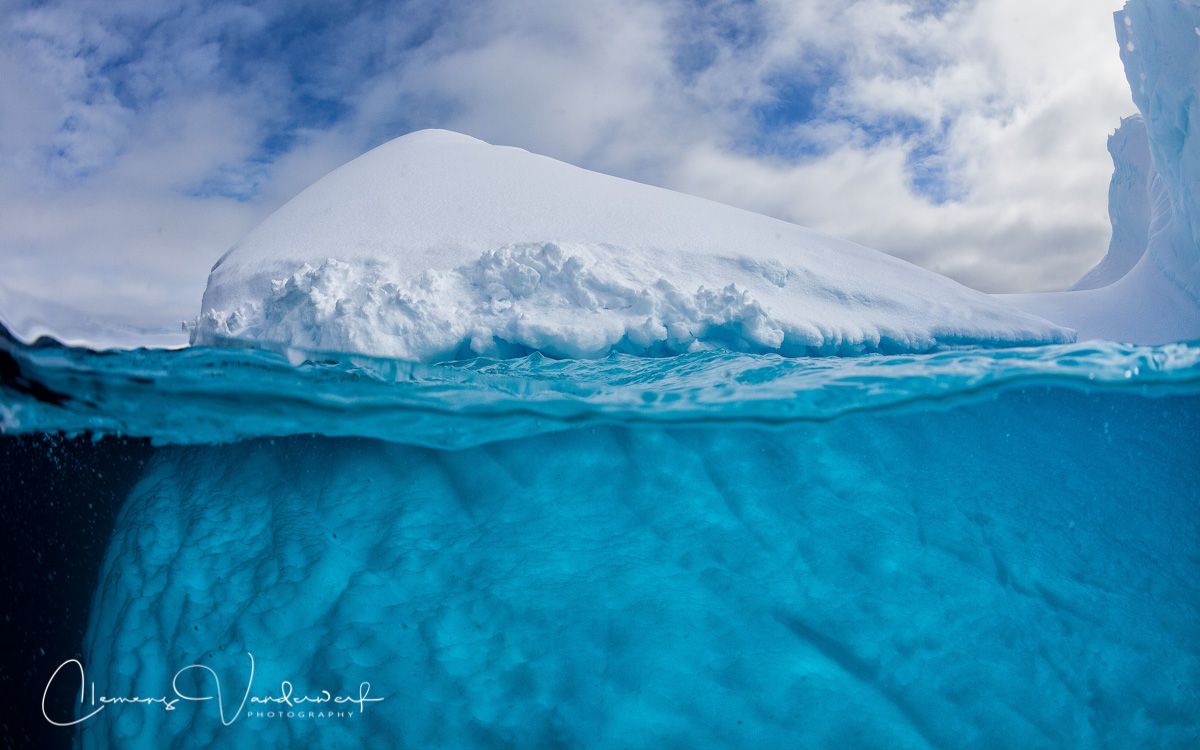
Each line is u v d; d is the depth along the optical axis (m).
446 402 4.78
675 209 11.12
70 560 4.70
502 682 3.69
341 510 4.69
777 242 10.59
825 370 5.65
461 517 4.61
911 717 3.60
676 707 3.59
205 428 5.09
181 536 4.65
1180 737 3.65
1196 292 12.31
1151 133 12.08
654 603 4.01
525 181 11.65
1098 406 5.47
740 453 4.98
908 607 4.04
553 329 7.55
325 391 4.62
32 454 4.69
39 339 4.47
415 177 11.79
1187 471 5.12
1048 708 3.68
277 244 10.37
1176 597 4.27
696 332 7.82
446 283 8.44
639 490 4.74
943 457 5.05
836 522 4.51
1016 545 4.45
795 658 3.79
